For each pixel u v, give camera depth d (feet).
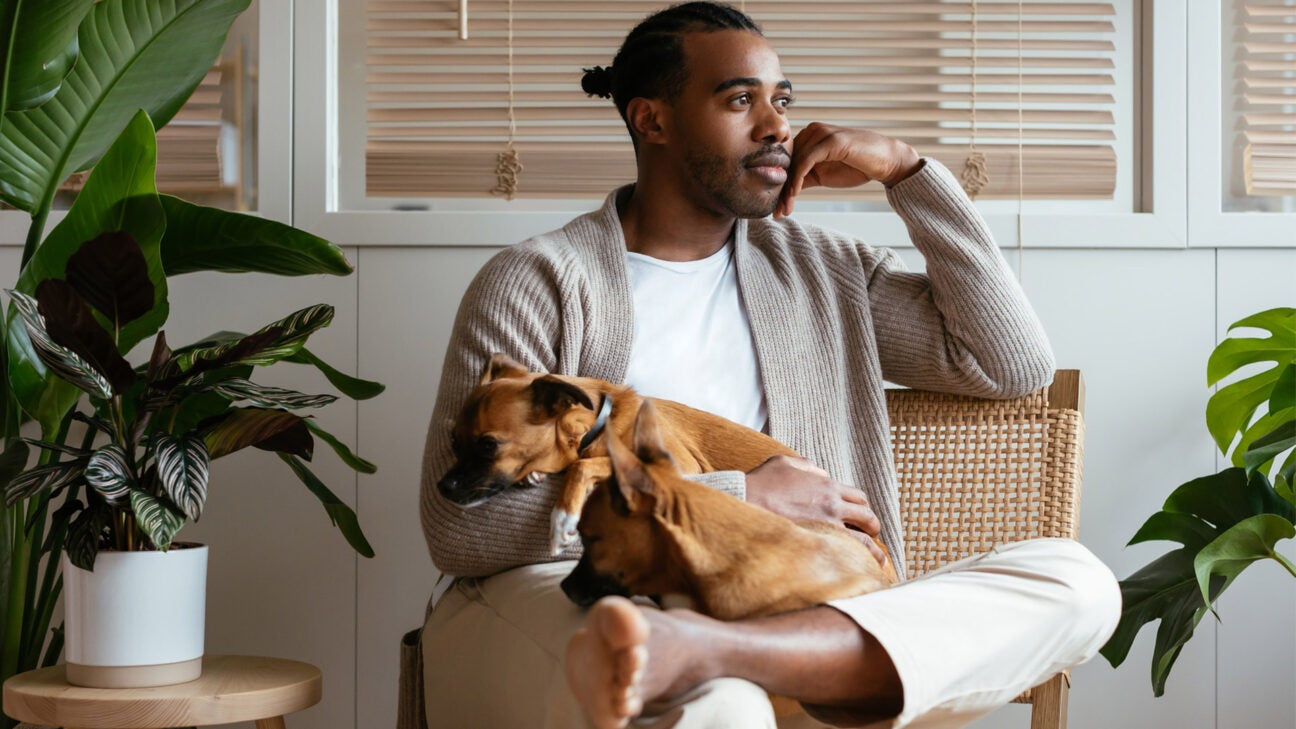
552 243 5.54
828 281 5.85
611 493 3.75
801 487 4.60
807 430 5.49
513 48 7.15
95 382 4.85
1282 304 7.07
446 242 6.94
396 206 7.18
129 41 6.13
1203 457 7.01
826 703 3.54
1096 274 7.04
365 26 7.16
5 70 5.70
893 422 6.07
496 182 7.13
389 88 7.17
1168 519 5.98
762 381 5.51
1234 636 6.97
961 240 5.68
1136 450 7.01
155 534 4.56
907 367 5.98
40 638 5.88
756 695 3.25
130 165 5.38
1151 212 7.11
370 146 7.14
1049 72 7.20
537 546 4.60
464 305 5.42
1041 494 5.96
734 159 5.36
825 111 7.16
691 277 5.68
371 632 6.88
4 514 5.65
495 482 4.32
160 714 4.63
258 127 6.99
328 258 5.79
